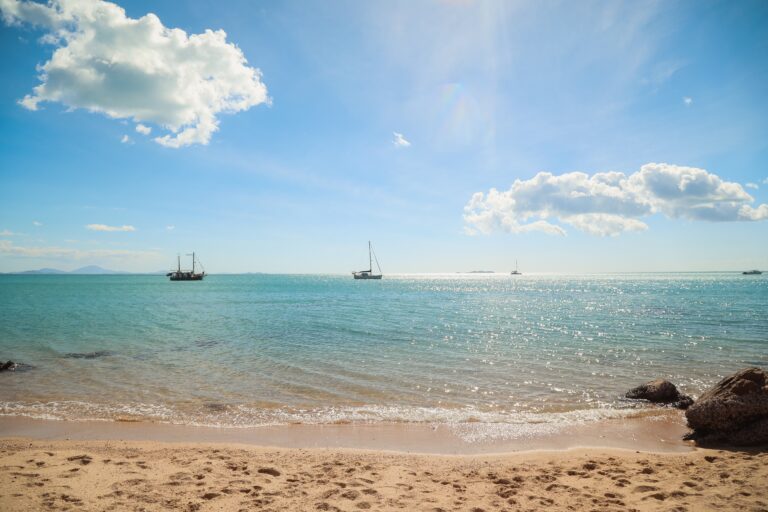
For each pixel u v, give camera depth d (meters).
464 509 5.79
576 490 6.51
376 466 7.61
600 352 19.88
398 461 7.96
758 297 60.59
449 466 7.71
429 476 7.14
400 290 97.75
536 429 10.07
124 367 16.62
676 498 6.06
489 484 6.79
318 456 8.18
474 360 18.11
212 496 6.01
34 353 19.59
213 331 27.41
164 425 10.24
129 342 22.77
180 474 6.87
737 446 8.70
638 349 20.53
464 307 48.81
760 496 5.97
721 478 6.76
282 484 6.61
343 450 8.60
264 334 25.95
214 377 15.09
